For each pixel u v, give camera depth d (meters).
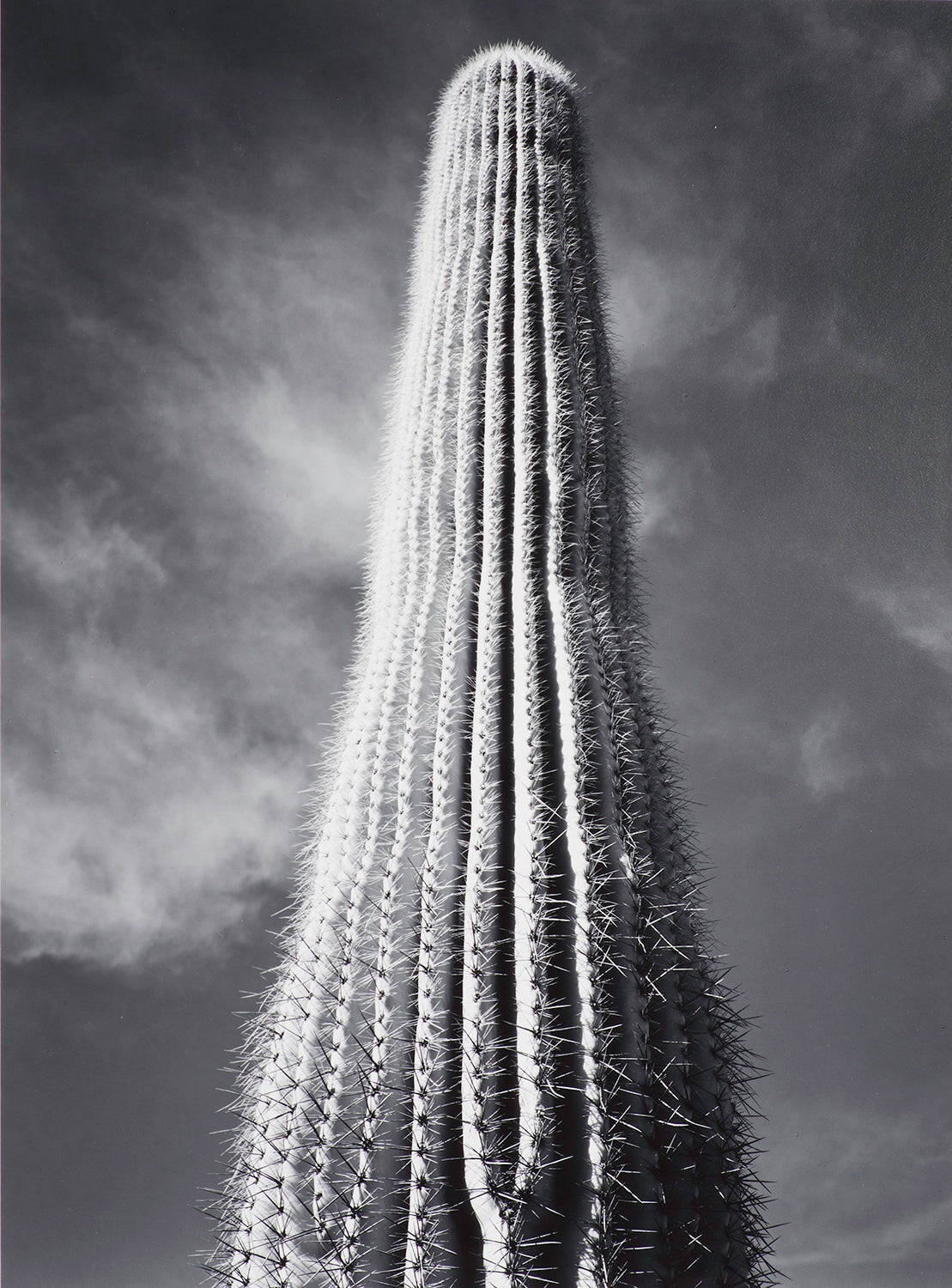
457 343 3.96
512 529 3.28
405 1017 2.26
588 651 2.91
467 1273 1.91
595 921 2.27
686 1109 2.08
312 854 2.94
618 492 3.83
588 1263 1.84
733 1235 1.97
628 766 2.71
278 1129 2.17
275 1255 1.99
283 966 2.60
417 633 3.08
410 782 2.69
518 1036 2.10
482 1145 1.97
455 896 2.44
